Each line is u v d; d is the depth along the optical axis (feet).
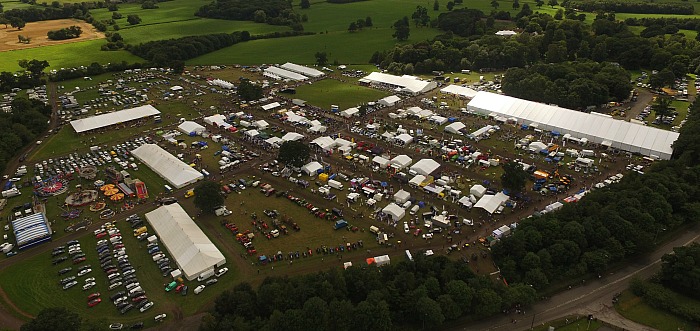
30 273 381.81
